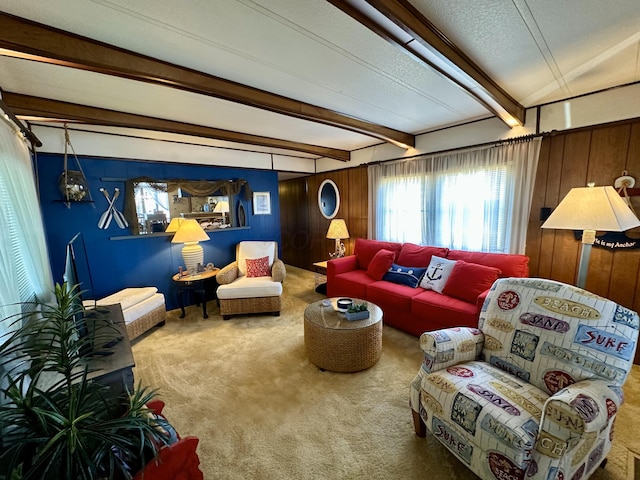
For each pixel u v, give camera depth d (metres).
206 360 2.51
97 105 2.42
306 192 5.88
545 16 1.41
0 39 1.29
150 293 3.21
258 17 1.35
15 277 1.49
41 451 0.79
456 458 1.50
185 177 3.94
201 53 1.67
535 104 2.64
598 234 2.40
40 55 1.40
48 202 2.99
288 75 1.98
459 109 2.75
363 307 2.47
